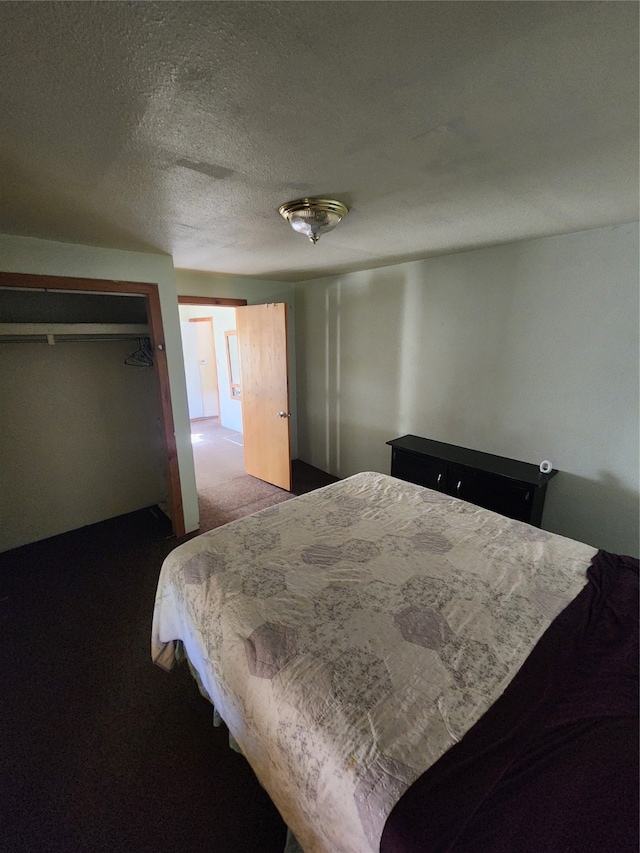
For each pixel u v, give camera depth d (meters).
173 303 2.74
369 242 2.30
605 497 2.26
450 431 3.04
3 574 2.63
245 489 4.09
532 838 0.69
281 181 1.31
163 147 1.06
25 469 2.95
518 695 0.97
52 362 2.96
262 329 3.87
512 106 0.88
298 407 4.83
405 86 0.80
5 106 0.84
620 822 0.70
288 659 1.10
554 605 1.30
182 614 1.50
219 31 0.64
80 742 1.53
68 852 1.19
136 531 3.21
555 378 2.37
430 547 1.68
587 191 1.45
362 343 3.67
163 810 1.30
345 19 0.61
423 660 1.09
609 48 0.68
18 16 0.59
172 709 1.67
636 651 1.09
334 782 0.83
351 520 1.94
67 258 2.27
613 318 2.08
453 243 2.37
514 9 0.60
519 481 2.31
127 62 0.71
